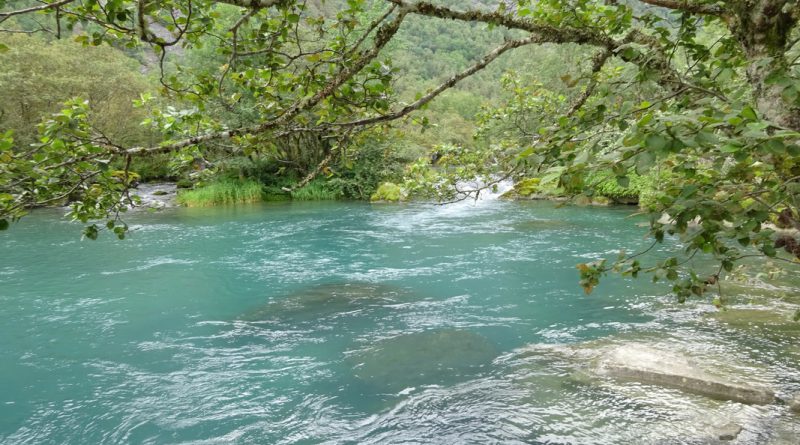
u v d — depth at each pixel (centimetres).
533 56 3988
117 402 541
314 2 310
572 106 360
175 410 522
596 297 859
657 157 165
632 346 604
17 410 528
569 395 517
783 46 224
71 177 260
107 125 3009
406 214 2014
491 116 521
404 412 504
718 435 430
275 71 318
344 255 1268
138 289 979
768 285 846
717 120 158
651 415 470
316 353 660
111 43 270
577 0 315
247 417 506
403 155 2641
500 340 686
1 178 236
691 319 722
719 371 542
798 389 501
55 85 2878
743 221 220
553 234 1459
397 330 734
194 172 333
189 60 2569
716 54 270
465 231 1566
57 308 864
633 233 1431
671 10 292
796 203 206
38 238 1520
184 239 1509
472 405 510
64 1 219
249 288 980
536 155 217
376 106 316
